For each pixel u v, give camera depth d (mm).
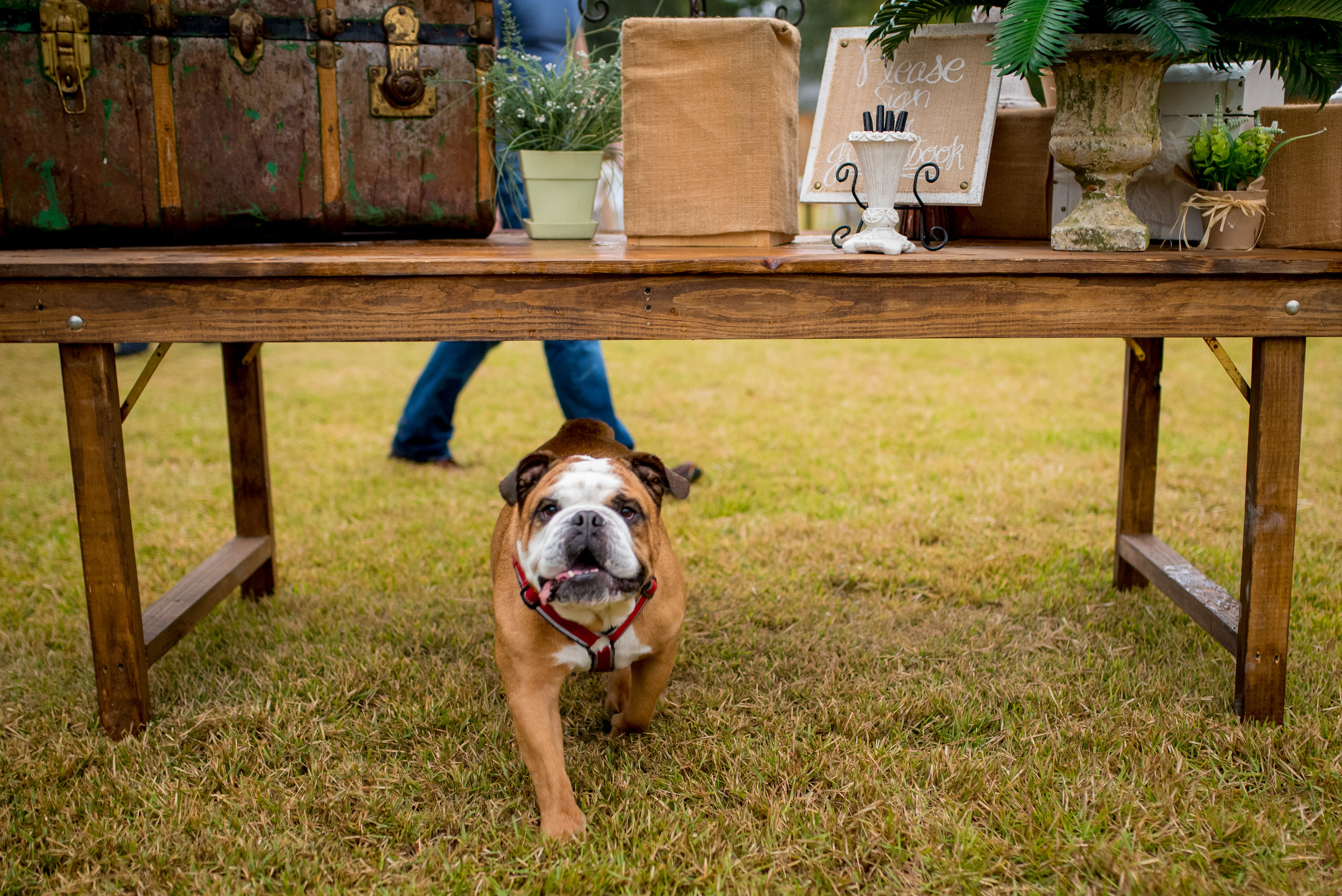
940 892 1839
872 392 6445
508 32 2980
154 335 2180
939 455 4910
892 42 2641
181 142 2615
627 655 2150
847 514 4059
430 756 2299
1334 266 2148
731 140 2502
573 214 2977
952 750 2279
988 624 3016
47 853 1943
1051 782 2139
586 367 4141
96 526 2285
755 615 3135
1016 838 1960
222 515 4172
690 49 2494
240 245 2750
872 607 3199
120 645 2350
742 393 6508
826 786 2176
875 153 2363
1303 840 1939
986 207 2961
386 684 2654
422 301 2188
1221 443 5051
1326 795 2066
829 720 2441
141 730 2398
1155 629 2949
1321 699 2465
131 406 2367
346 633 2959
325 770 2230
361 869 1905
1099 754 2254
